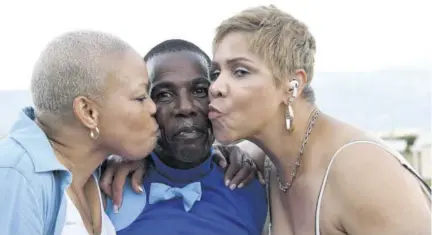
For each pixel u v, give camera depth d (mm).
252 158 1497
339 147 1195
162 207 1323
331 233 1191
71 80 1071
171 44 1343
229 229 1335
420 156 3703
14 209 962
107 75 1096
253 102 1217
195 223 1317
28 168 1006
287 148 1287
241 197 1382
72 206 1077
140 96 1154
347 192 1133
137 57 1163
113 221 1298
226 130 1251
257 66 1203
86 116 1097
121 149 1171
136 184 1325
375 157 1132
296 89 1229
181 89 1298
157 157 1362
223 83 1228
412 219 1064
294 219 1302
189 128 1301
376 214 1089
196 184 1347
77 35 1107
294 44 1209
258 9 1240
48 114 1104
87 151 1154
